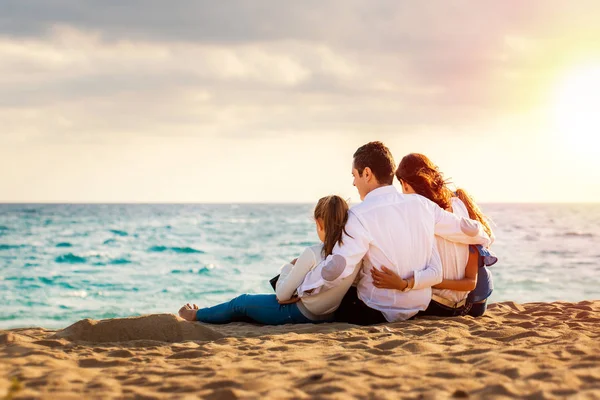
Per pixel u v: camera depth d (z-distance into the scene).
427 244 4.99
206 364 3.35
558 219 74.38
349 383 2.80
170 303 14.59
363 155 5.09
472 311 5.46
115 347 3.93
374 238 4.89
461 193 5.50
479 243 5.10
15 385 2.53
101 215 75.81
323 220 4.94
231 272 20.84
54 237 36.94
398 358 3.39
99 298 15.27
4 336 4.03
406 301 4.97
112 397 2.65
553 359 3.27
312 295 4.97
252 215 79.44
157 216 73.31
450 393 2.66
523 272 20.09
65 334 4.15
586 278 18.47
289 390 2.71
